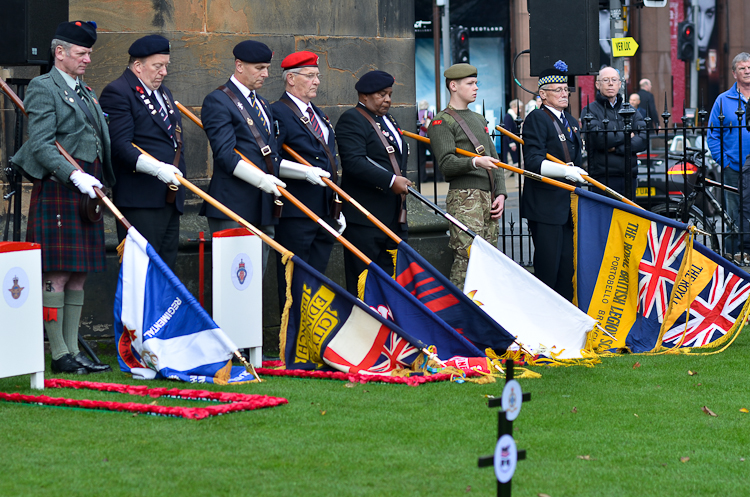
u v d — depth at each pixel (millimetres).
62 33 21266
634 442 16297
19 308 19250
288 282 21516
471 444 15898
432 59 95125
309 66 24438
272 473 14281
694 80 101688
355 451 15414
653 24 101812
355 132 24766
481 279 23969
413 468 14602
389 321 21531
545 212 26922
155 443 15742
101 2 26141
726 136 34969
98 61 26234
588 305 25391
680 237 24953
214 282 21938
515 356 23125
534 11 32438
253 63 23047
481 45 95188
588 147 30922
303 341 21781
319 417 17547
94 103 21812
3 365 19000
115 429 16594
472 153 26422
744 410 18453
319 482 13914
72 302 22031
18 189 23625
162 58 22672
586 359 23375
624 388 20375
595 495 13664
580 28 31938
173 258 23422
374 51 30016
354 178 24859
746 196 34188
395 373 21312
